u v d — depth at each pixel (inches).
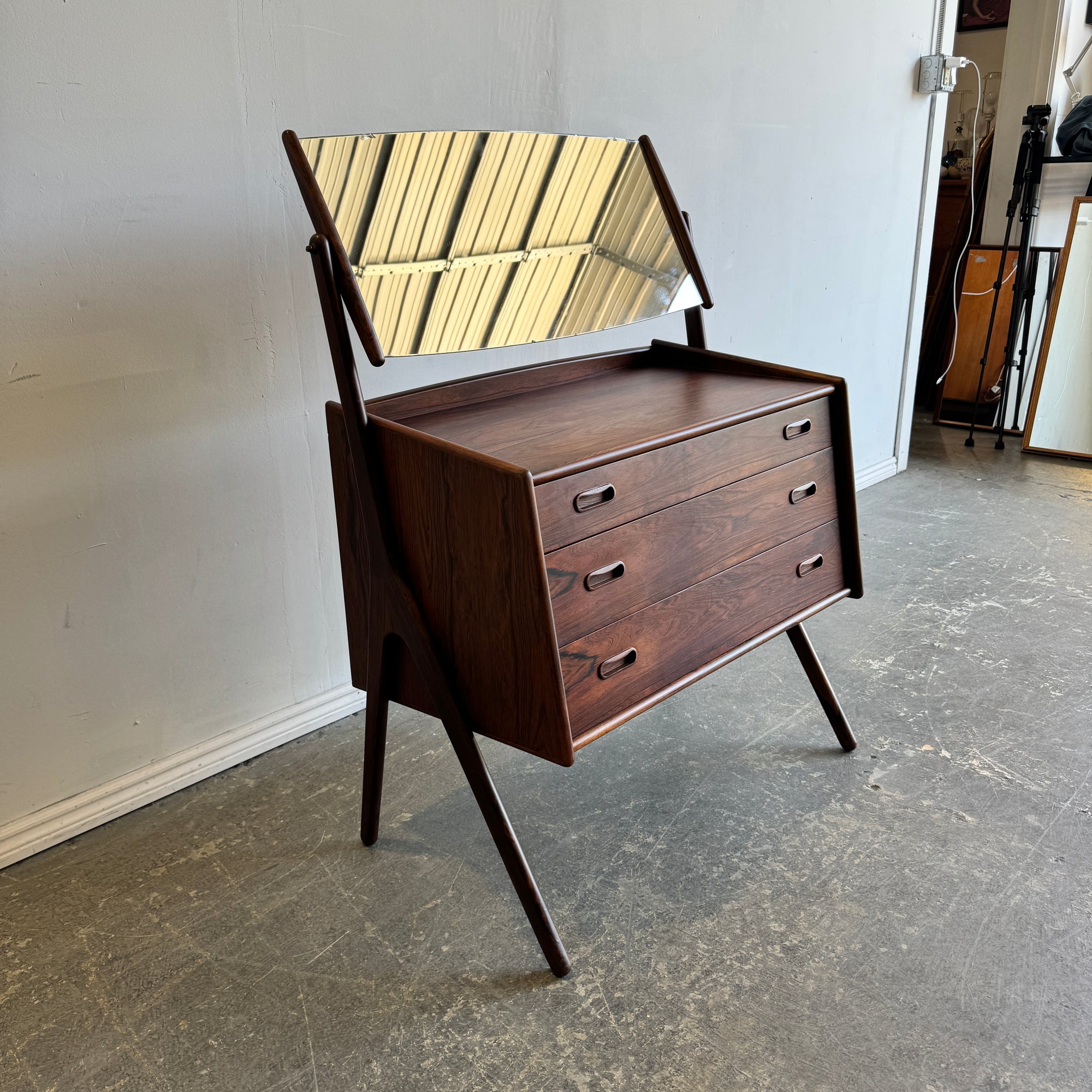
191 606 79.6
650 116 105.1
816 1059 53.9
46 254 65.3
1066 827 73.7
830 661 102.0
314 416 84.0
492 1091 52.6
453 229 67.2
